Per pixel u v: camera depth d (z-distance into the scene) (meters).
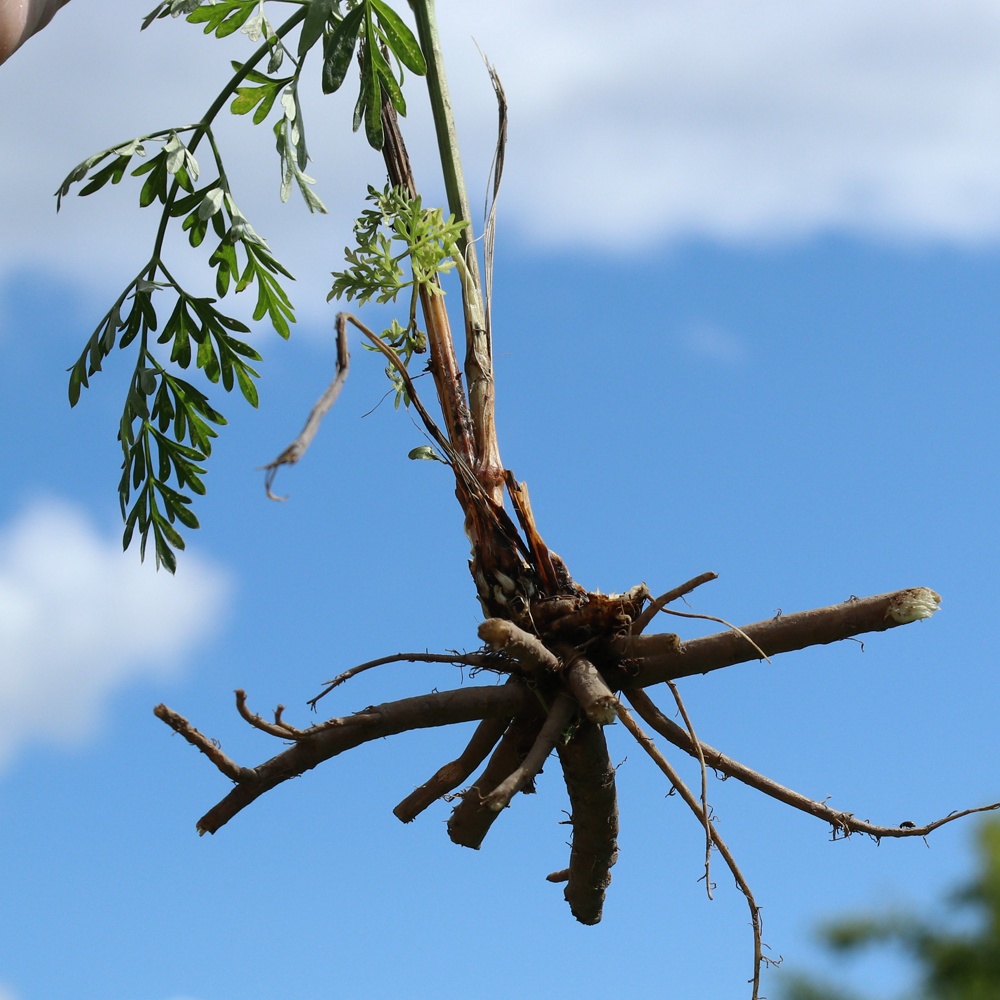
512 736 2.48
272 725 2.22
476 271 2.74
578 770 2.47
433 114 2.81
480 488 2.50
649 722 2.51
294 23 2.71
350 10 2.60
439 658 2.44
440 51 2.84
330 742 2.26
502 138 2.87
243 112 2.78
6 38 2.17
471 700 2.37
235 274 2.99
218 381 3.05
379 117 2.72
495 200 2.82
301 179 2.59
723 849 2.50
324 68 2.56
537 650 2.26
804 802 2.56
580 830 2.61
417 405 2.55
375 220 2.69
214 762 2.18
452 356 2.65
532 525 2.47
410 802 2.51
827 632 2.36
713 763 2.57
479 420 2.61
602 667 2.43
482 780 2.50
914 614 2.32
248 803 2.23
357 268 2.68
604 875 2.67
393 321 2.70
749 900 2.48
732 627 2.41
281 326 3.05
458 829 2.49
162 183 2.88
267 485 1.63
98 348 2.96
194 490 3.02
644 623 2.40
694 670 2.42
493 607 2.46
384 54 2.72
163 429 3.09
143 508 3.00
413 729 2.34
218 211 2.87
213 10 2.73
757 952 2.44
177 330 3.03
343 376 1.82
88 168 2.69
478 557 2.48
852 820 2.54
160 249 2.94
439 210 2.68
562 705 2.31
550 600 2.43
